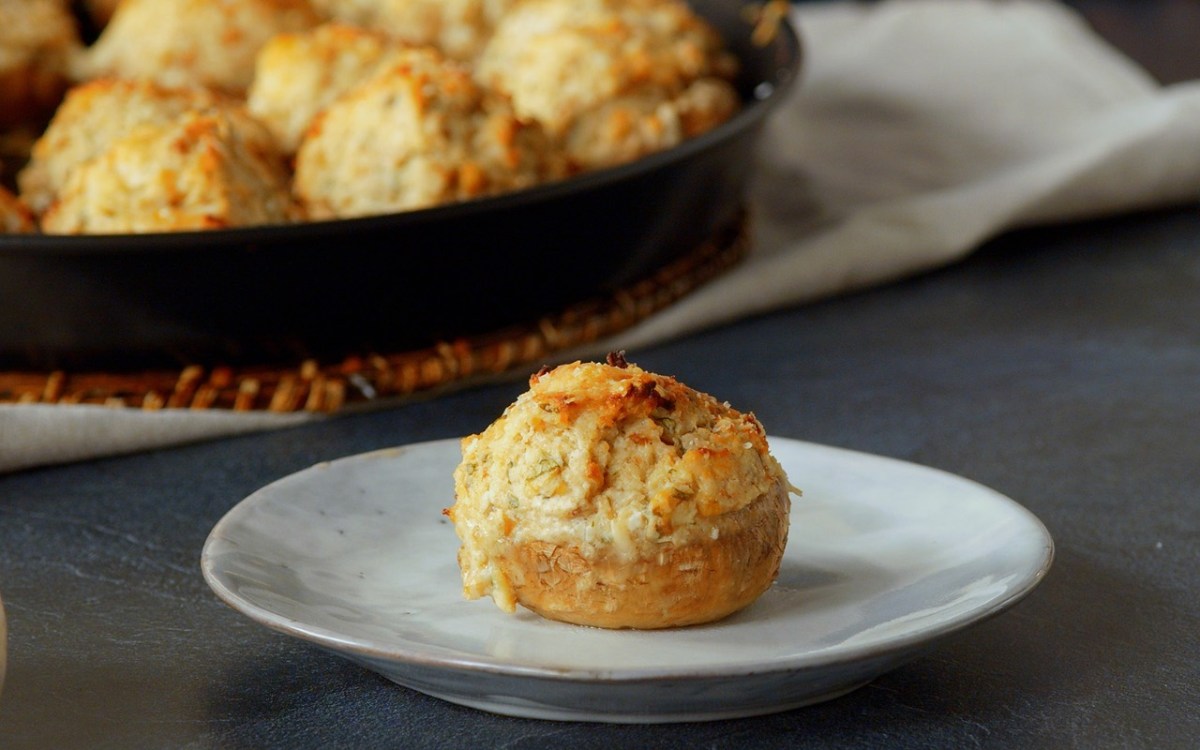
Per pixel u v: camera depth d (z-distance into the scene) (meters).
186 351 0.67
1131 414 0.68
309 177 0.72
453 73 0.72
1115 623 0.56
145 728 0.53
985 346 0.74
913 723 0.52
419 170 0.70
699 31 0.85
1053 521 0.62
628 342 0.73
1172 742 0.52
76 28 0.93
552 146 0.74
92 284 0.64
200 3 0.86
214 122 0.70
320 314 0.67
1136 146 0.87
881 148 0.98
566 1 0.84
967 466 0.65
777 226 0.89
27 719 0.53
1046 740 0.52
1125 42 1.34
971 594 0.53
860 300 0.79
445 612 0.54
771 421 0.68
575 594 0.53
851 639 0.52
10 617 0.57
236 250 0.64
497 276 0.69
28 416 0.65
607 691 0.50
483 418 0.69
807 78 1.07
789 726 0.52
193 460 0.66
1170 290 0.79
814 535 0.57
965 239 0.82
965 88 1.03
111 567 0.60
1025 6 1.13
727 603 0.53
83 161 0.75
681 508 0.53
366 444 0.67
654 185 0.71
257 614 0.51
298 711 0.53
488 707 0.53
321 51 0.77
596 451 0.53
